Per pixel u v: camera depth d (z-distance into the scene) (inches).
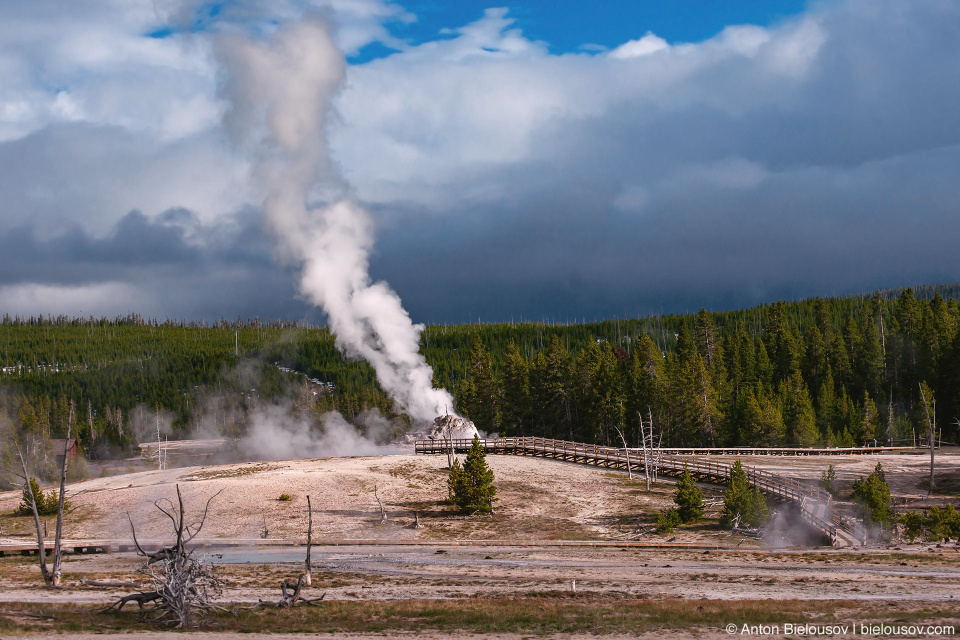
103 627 1028.5
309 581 1336.1
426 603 1189.7
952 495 2273.6
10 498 2469.2
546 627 1049.5
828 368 4296.3
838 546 1630.2
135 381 7701.8
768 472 2566.4
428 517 2038.6
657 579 1363.2
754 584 1302.9
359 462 2844.5
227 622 1076.5
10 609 1119.0
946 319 4306.1
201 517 2023.9
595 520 2003.0
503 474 2640.3
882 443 3636.8
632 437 3695.9
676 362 4001.0
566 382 4003.4
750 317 7608.3
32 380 7805.1
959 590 1221.7
